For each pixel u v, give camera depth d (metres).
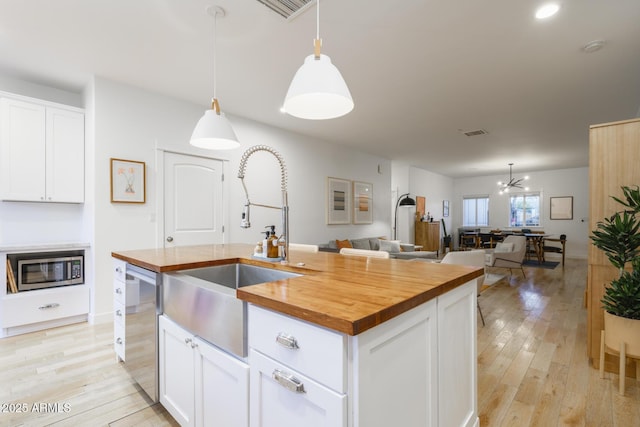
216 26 2.34
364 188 6.82
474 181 10.70
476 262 3.29
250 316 1.14
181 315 1.54
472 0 2.03
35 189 3.11
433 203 9.95
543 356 2.59
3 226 3.21
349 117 4.39
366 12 2.15
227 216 4.27
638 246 2.03
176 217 3.78
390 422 1.00
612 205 2.32
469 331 1.58
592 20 2.23
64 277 3.22
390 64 2.89
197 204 3.97
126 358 2.10
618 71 3.00
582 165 8.30
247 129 4.52
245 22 2.29
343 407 0.84
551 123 4.62
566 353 2.65
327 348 0.88
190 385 1.47
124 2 2.08
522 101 3.78
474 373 1.62
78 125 3.37
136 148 3.45
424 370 1.19
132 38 2.51
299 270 1.70
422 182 9.31
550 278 5.80
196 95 3.67
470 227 10.73
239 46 2.62
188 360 1.48
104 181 3.23
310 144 5.52
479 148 6.33
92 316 3.22
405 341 1.07
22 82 3.29
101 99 3.21
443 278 1.39
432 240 8.96
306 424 0.94
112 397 1.97
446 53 2.70
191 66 2.96
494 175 10.29
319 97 1.69
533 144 5.92
